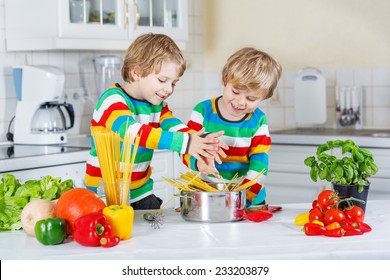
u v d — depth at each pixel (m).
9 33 3.60
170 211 2.16
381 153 3.62
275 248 1.66
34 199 1.92
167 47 2.14
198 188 2.07
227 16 4.79
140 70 2.15
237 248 1.66
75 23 3.47
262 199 2.31
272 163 3.96
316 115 4.27
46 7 3.43
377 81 4.29
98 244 1.71
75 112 4.02
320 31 4.44
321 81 4.25
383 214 2.07
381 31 4.25
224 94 2.29
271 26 4.62
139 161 2.30
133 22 3.82
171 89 2.19
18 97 3.59
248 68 2.17
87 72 4.06
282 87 4.58
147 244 1.72
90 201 1.80
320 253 1.62
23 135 3.56
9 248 1.71
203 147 1.97
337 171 2.03
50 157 3.14
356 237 1.77
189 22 4.75
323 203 1.97
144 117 2.27
